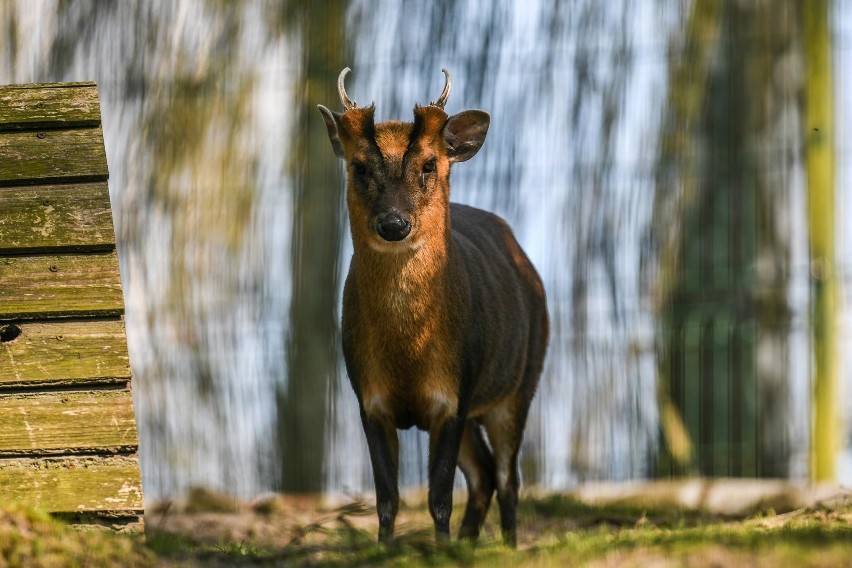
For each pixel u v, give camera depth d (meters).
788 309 15.22
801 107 15.19
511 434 10.84
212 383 14.69
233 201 14.80
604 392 14.33
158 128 14.80
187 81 14.85
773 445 15.38
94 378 8.29
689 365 15.27
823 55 15.12
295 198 14.88
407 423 9.51
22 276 8.42
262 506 13.37
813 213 15.11
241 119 14.83
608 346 14.38
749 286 15.20
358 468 14.83
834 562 6.64
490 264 10.44
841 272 15.19
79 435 8.20
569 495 13.27
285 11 14.85
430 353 9.18
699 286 15.20
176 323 14.71
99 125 8.71
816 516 9.67
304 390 14.77
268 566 7.95
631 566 6.91
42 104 8.70
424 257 9.06
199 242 14.77
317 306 14.83
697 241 15.21
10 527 7.19
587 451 14.30
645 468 14.43
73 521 8.09
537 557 7.55
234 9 14.85
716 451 15.38
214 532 11.32
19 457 8.16
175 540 9.41
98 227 8.51
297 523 12.01
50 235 8.48
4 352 8.30
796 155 15.20
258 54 14.88
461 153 9.77
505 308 10.30
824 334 15.11
